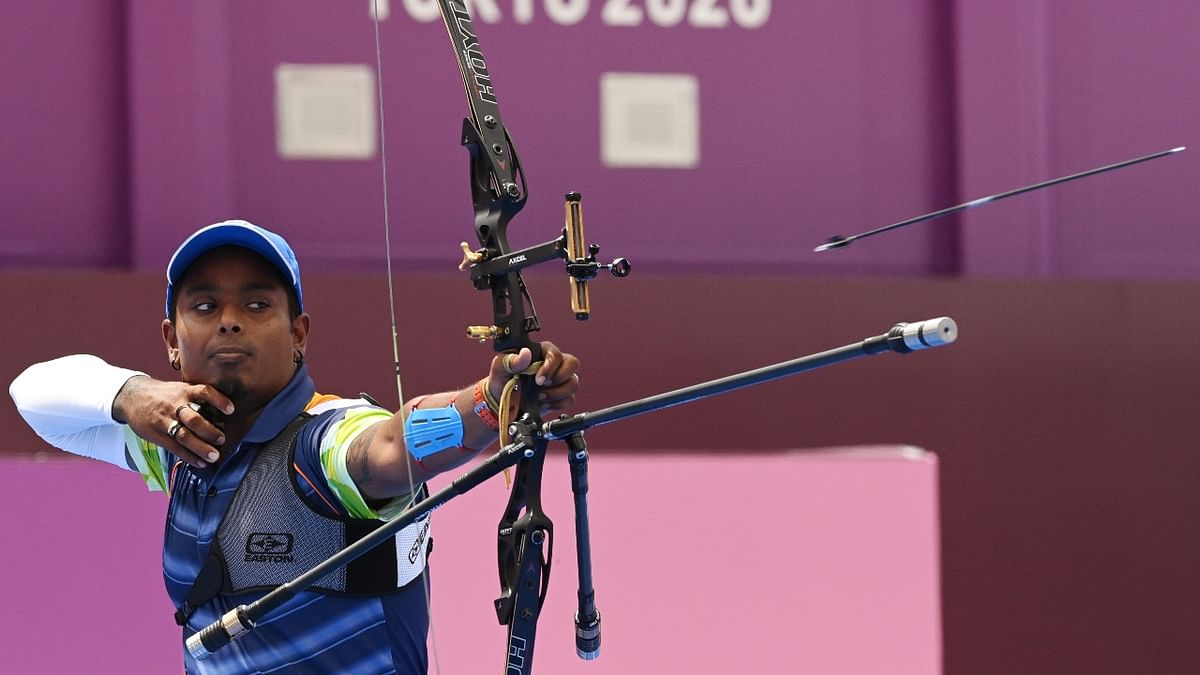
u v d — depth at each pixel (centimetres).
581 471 598
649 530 1225
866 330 1360
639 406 559
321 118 1421
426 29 1434
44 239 1398
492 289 625
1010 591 1342
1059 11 1486
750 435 1345
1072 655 1345
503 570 634
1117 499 1359
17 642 1183
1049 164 1485
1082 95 1491
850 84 1484
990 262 1472
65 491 1197
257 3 1413
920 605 1246
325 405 693
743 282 1356
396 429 621
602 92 1453
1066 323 1367
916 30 1490
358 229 1421
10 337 1284
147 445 739
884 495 1250
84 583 1192
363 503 637
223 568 655
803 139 1479
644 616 1217
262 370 682
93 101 1405
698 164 1465
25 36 1397
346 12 1427
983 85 1470
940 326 468
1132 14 1496
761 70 1474
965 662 1333
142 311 1302
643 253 1455
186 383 688
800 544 1239
